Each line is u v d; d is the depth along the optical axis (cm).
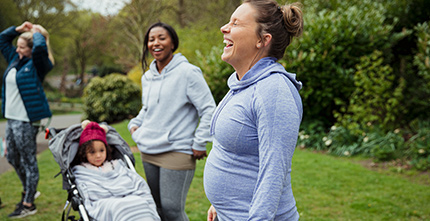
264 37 149
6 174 621
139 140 315
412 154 669
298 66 826
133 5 2272
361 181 559
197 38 1602
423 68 713
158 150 305
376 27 831
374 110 791
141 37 2314
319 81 836
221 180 154
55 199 489
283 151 136
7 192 520
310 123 879
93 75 4031
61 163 315
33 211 433
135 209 268
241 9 153
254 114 143
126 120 1404
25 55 418
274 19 150
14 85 411
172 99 303
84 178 305
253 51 153
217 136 154
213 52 971
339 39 827
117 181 306
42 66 416
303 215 430
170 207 307
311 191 518
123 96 1415
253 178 149
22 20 3002
